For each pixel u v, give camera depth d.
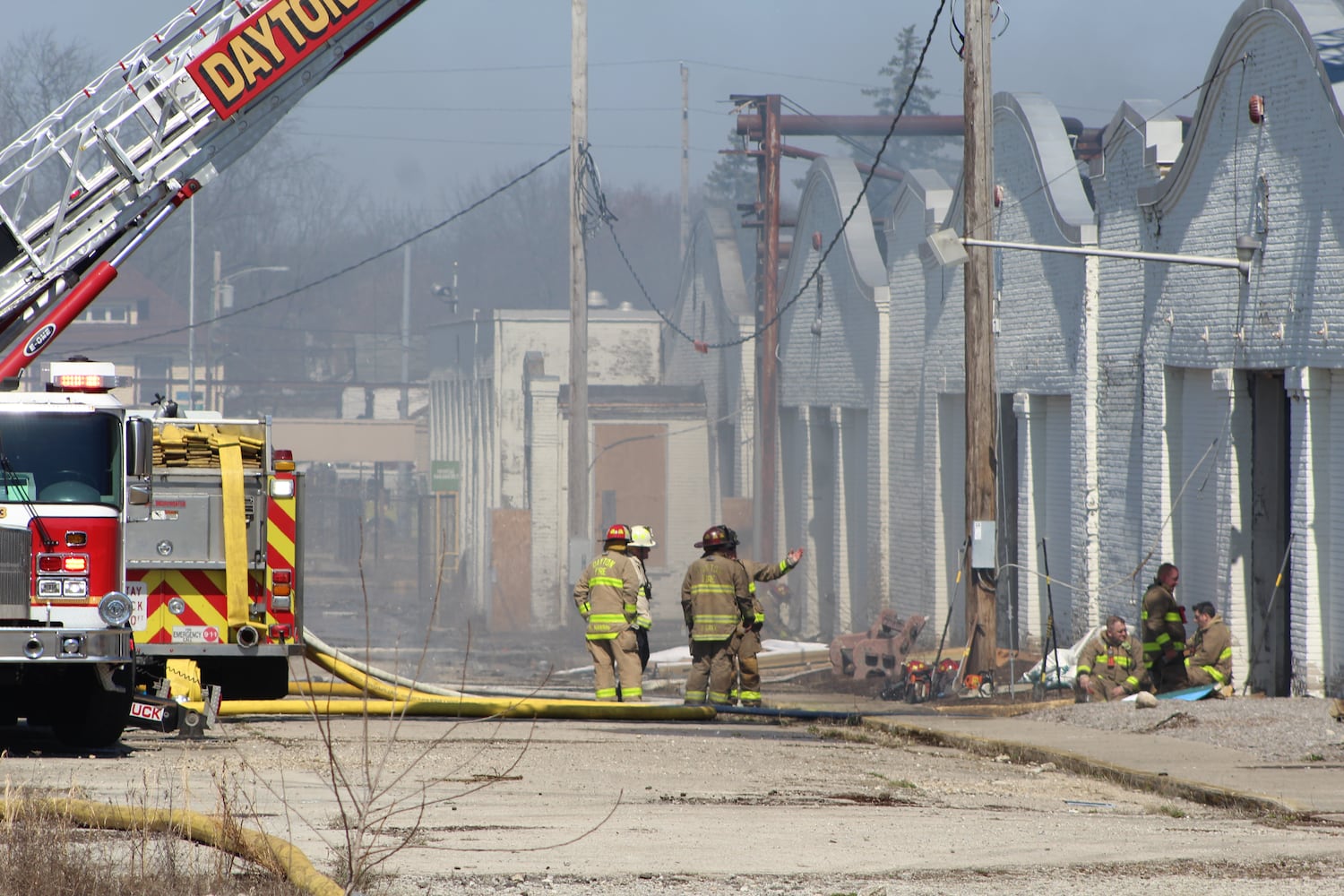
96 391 39.47
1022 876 24.27
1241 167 73.12
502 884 22.39
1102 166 87.62
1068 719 51.19
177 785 32.12
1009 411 102.56
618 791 34.12
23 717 43.25
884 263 130.50
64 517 37.50
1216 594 75.44
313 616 177.00
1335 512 67.06
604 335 192.50
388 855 21.70
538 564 172.88
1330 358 66.06
